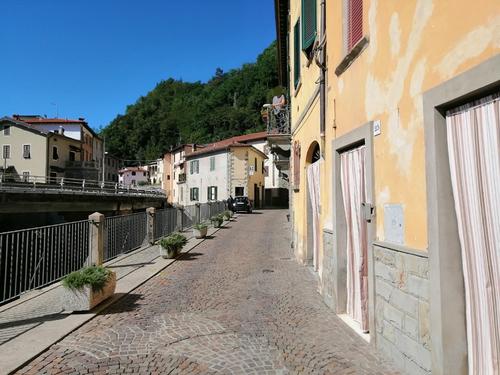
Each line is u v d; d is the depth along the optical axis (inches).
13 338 181.3
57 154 2039.9
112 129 4015.8
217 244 562.3
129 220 475.2
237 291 283.9
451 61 118.9
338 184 231.1
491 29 102.0
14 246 274.5
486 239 109.4
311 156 370.9
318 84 291.6
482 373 113.0
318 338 185.5
